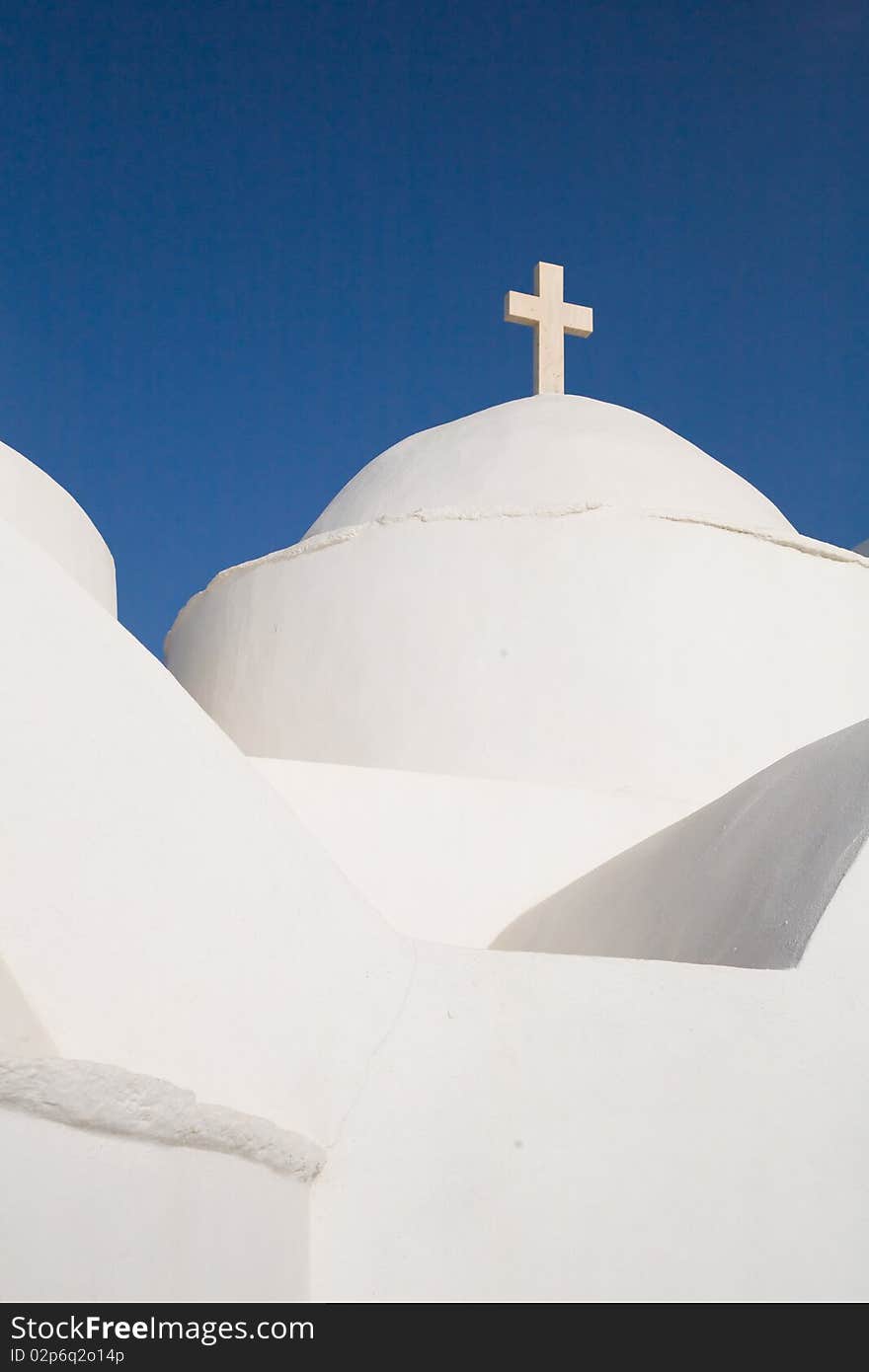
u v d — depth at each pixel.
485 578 7.21
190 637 8.56
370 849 6.07
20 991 3.20
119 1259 2.92
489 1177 3.76
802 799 4.82
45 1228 2.80
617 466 8.05
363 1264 3.58
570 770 6.86
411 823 6.18
